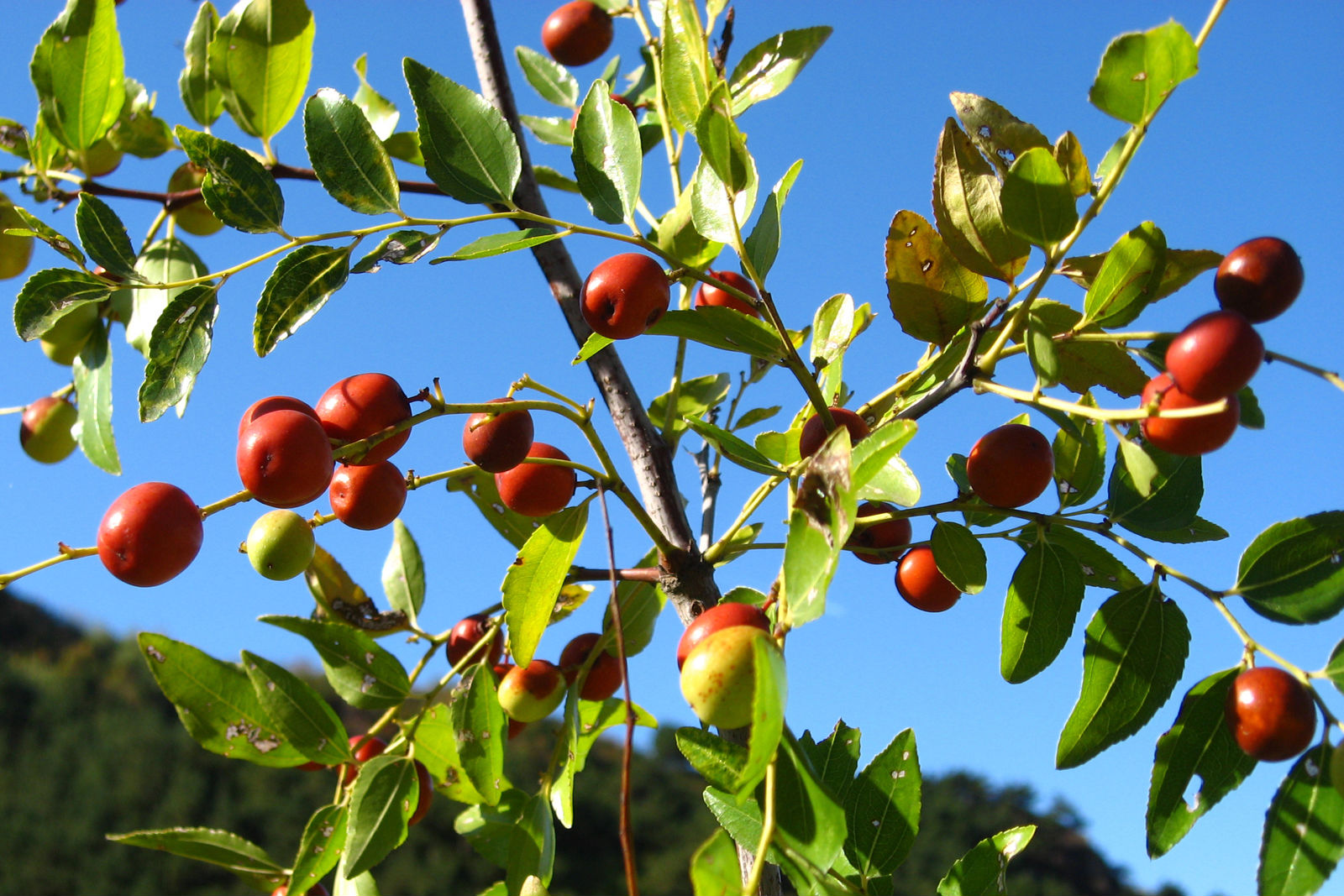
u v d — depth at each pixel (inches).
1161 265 13.7
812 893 12.8
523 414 15.3
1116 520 14.7
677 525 16.2
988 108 14.2
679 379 17.7
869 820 14.4
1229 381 12.6
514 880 15.6
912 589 15.8
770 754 11.7
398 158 19.0
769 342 14.7
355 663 16.3
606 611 17.0
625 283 14.5
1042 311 14.4
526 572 15.6
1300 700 13.2
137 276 14.8
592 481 15.8
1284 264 13.1
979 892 14.6
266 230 14.4
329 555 17.3
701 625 13.4
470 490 17.6
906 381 15.1
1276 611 13.8
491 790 15.6
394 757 15.6
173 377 14.5
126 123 18.8
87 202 14.7
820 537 12.5
